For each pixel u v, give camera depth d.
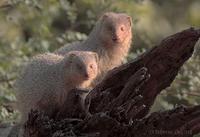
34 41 15.80
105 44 12.80
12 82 14.35
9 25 18.66
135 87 9.29
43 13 16.78
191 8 23.64
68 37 15.10
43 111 10.64
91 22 16.31
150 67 9.53
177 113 8.70
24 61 14.74
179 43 9.31
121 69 9.59
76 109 9.94
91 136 9.21
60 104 10.88
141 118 9.70
